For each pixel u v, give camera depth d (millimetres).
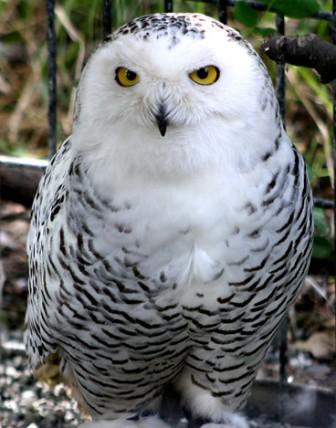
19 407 9398
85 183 6637
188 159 6492
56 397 9492
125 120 6500
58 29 11523
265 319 7188
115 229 6633
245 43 6574
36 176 9641
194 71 6406
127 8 10461
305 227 6926
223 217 6578
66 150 7301
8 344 10094
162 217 6578
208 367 7578
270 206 6625
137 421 7996
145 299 6863
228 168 6531
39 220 7375
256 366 7664
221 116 6469
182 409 8039
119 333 7098
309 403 9242
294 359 9797
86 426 8016
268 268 6824
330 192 10133
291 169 6715
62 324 7184
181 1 10438
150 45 6402
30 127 11641
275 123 6641
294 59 6602
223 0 8633
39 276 7227
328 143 10312
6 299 10578
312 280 9875
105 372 7492
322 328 10008
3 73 12133
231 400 7891
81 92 6684
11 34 12117
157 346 7219
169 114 6402
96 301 6941
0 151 11375
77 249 6781
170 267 6730
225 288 6812
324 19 8594
